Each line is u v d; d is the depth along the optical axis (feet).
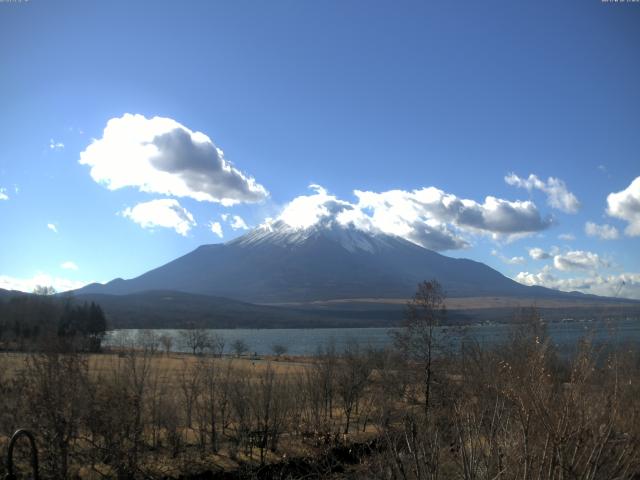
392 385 114.52
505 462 28.22
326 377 131.03
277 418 109.09
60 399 73.05
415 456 31.86
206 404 113.80
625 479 27.76
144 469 86.79
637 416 28.37
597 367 29.60
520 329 59.16
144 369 99.86
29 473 70.28
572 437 27.30
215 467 92.73
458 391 57.52
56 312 243.40
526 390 27.99
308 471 77.66
